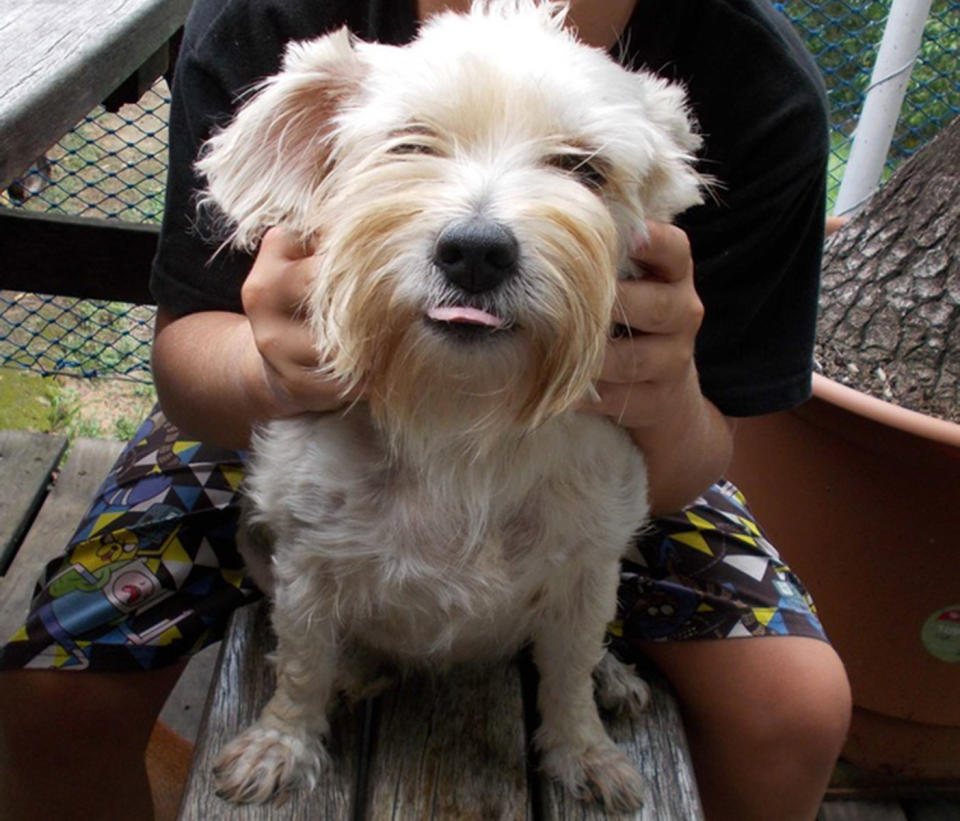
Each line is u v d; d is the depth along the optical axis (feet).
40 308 4.31
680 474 2.01
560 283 1.38
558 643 1.92
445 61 1.46
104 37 1.82
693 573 2.19
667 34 1.83
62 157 4.48
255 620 2.13
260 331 1.62
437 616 1.85
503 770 1.91
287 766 1.87
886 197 2.91
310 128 1.62
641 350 1.59
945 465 2.50
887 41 3.92
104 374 4.32
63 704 2.00
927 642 2.74
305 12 1.88
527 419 1.52
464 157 1.42
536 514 1.75
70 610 2.03
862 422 2.56
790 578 2.27
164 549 2.10
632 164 1.52
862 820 2.96
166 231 2.02
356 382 1.56
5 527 3.06
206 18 1.95
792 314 2.05
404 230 1.37
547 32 1.57
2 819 2.15
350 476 1.74
